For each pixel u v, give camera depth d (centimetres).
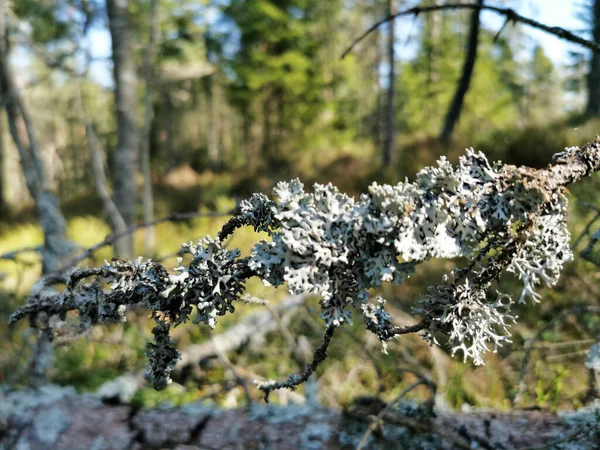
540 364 226
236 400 240
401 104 1636
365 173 942
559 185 72
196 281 68
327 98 1728
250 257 64
